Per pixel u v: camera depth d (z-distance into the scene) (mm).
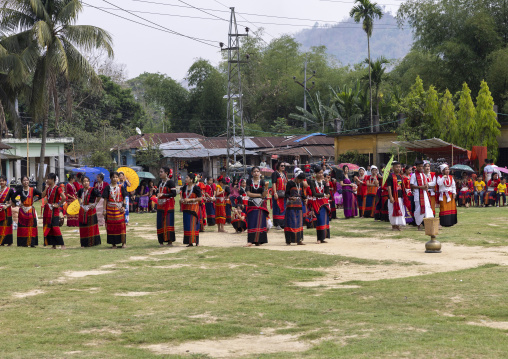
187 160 53438
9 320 6359
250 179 12891
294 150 45969
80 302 7242
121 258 11172
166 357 5062
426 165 14898
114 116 59750
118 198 12938
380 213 17703
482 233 13641
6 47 31891
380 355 4781
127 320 6328
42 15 31750
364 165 39000
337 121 46438
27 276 9062
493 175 24078
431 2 42812
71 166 48844
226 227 18062
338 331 5715
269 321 6258
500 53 38250
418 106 33188
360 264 10031
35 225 13578
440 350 4848
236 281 8641
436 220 11094
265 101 72125
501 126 32094
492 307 6340
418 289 7438
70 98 33781
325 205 13008
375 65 44750
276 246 12500
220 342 5602
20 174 45562
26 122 51719
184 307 6938
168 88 71375
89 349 5316
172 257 11266
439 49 41125
